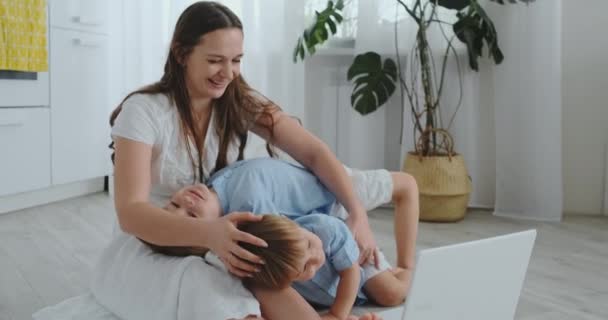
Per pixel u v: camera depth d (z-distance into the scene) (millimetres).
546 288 1792
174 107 1373
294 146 1480
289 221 1140
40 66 2672
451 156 2678
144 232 1202
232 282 1131
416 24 2844
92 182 3154
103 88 3078
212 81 1327
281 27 2939
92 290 1403
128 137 1299
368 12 2871
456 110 2859
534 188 2736
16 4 2543
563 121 2828
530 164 2732
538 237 2406
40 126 2764
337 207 1467
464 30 2680
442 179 2643
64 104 2875
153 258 1257
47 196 2895
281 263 1084
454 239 2361
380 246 2254
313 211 1426
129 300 1251
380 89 2863
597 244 2305
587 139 2822
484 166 2930
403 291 1434
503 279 1102
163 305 1165
